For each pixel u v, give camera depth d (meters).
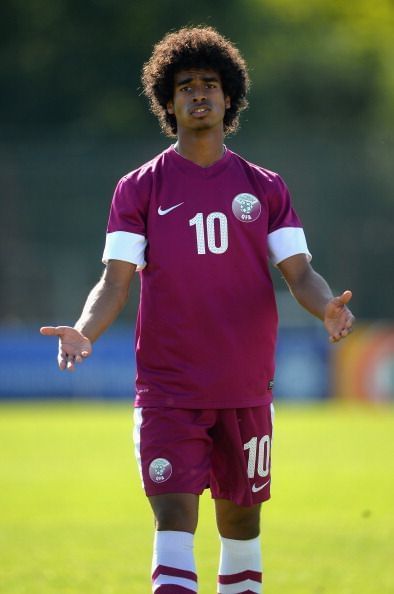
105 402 87.00
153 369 19.42
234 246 19.25
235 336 19.22
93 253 104.50
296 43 144.25
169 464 19.00
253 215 19.36
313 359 86.25
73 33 141.25
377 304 104.44
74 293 103.75
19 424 71.62
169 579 18.39
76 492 43.81
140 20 140.88
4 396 87.62
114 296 19.12
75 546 31.81
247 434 19.52
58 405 86.00
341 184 105.06
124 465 52.03
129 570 28.05
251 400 19.39
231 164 19.62
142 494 43.19
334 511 38.69
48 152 105.31
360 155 105.06
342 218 105.06
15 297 102.81
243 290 19.30
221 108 19.66
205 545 32.19
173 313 19.22
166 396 19.22
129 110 139.12
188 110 19.41
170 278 19.16
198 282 19.16
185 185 19.36
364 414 79.19
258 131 136.75
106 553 30.67
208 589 25.81
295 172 105.38
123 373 87.12
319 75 141.25
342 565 28.83
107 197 105.00
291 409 82.94
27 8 141.38
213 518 37.84
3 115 139.00
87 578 26.92
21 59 140.25
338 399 85.88
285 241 19.62
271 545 31.98
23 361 87.62
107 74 140.00
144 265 19.42
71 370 18.05
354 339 86.25
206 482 19.25
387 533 34.12
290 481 46.47
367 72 144.00
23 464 52.69
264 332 19.47
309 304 19.33
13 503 40.97
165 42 20.14
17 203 104.69
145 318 19.42
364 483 45.59
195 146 19.52
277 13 146.38
